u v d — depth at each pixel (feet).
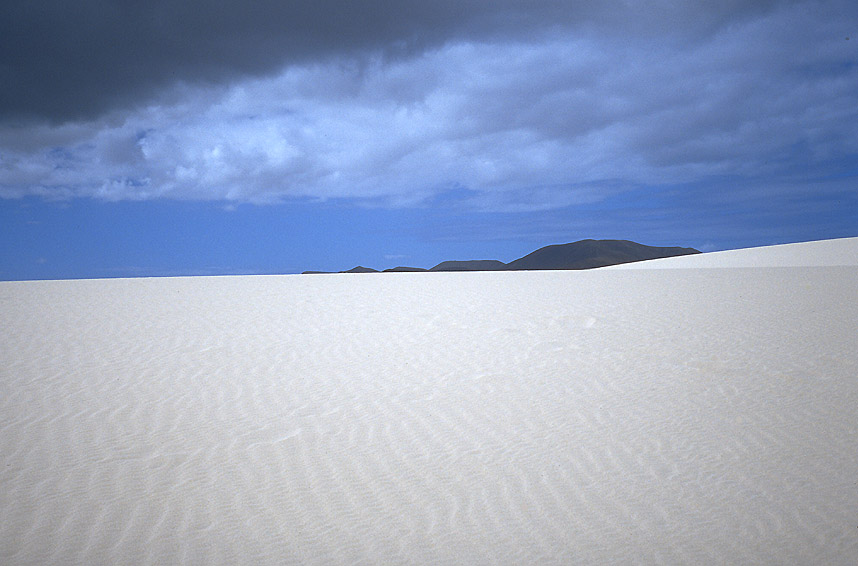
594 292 63.21
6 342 36.06
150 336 38.42
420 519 18.01
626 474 21.01
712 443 23.56
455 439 23.66
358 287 67.56
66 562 15.30
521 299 57.06
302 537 16.92
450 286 69.82
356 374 31.55
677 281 75.72
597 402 27.94
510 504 18.93
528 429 24.75
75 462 20.77
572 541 16.99
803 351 36.73
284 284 70.59
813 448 23.11
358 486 19.86
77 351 34.42
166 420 24.75
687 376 31.89
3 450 21.52
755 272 88.89
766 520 18.17
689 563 16.05
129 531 16.83
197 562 15.58
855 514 18.42
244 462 21.26
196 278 79.36
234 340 37.93
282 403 27.07
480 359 34.71
